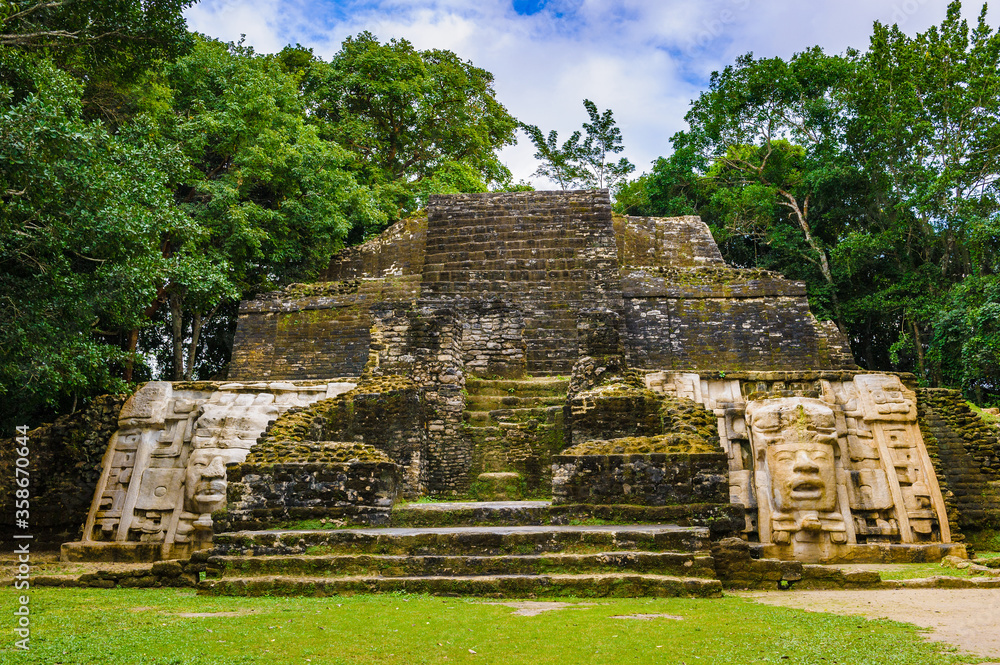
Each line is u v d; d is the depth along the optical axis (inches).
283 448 417.1
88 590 343.3
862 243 1009.5
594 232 834.8
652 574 313.0
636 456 379.2
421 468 530.3
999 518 563.8
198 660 199.0
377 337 622.8
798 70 1189.7
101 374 535.5
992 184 970.1
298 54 1284.4
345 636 226.5
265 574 334.0
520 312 669.3
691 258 891.4
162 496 512.1
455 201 879.7
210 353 1042.7
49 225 474.9
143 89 759.7
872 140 1080.2
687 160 1309.1
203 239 732.7
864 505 474.0
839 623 242.4
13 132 432.1
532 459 537.6
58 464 578.9
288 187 893.2
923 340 1056.2
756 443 460.1
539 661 196.9
